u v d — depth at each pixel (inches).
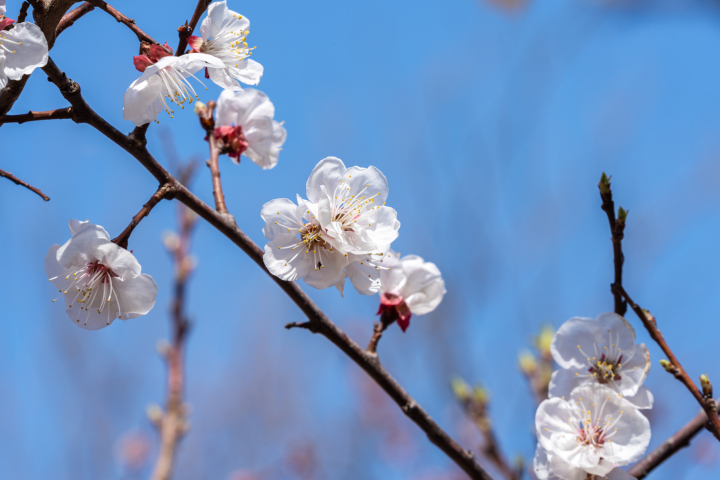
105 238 25.3
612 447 25.7
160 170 25.6
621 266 26.2
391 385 26.4
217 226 25.8
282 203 25.3
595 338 26.3
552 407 26.0
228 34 26.2
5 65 25.0
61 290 25.4
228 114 26.4
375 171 25.5
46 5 25.4
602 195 26.1
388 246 25.3
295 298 26.1
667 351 26.0
